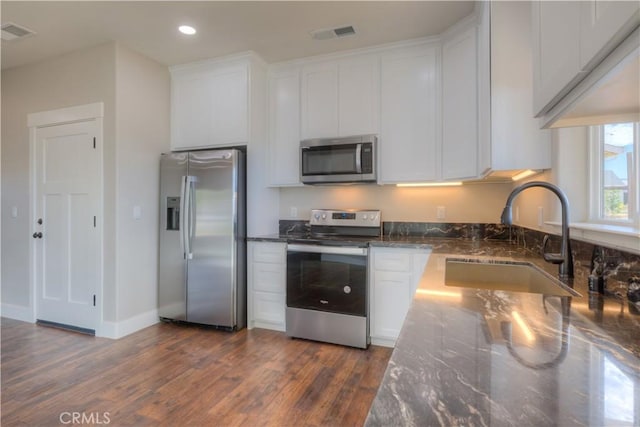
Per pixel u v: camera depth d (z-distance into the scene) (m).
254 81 3.23
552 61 0.89
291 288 2.90
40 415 1.80
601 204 1.57
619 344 0.69
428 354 0.64
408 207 3.29
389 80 2.99
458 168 2.63
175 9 2.43
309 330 2.83
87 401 1.93
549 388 0.52
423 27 2.66
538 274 1.59
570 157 1.70
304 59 3.25
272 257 3.07
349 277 2.72
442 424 0.43
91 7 2.39
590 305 0.97
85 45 2.95
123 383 2.13
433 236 3.20
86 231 3.02
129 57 3.02
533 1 1.07
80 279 3.05
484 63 2.11
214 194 3.06
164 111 3.39
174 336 2.92
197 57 3.21
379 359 2.49
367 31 2.73
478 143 2.38
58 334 2.95
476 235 3.07
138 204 3.08
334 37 2.84
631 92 0.74
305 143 3.16
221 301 3.04
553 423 0.43
